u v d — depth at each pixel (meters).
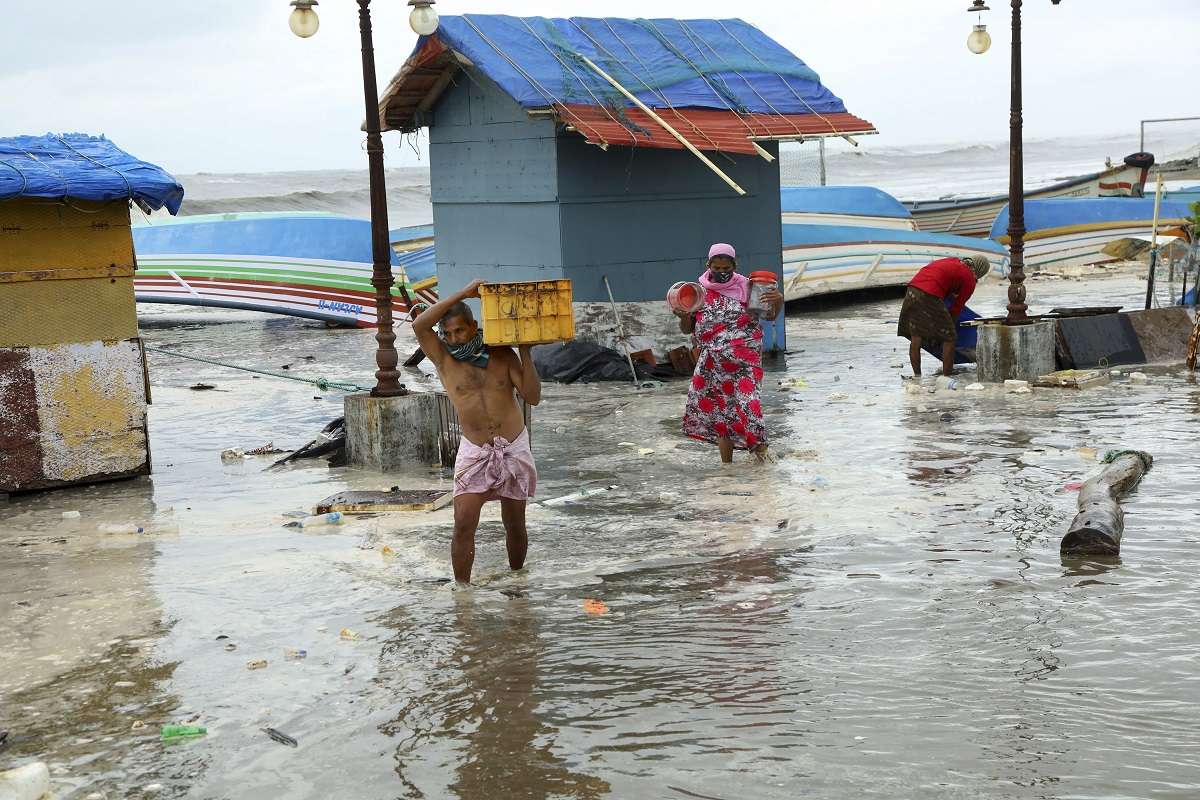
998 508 8.45
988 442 10.70
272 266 23.91
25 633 6.54
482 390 7.14
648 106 15.91
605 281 16.14
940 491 8.99
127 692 5.69
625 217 16.23
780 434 11.55
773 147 17.22
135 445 10.70
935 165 160.88
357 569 7.57
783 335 17.83
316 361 18.88
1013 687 5.41
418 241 24.50
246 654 6.15
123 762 4.95
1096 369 14.40
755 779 4.65
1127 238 18.77
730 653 5.97
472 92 16.86
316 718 5.35
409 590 7.12
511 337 7.04
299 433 12.76
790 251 24.31
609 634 6.30
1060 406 12.37
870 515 8.42
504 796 4.61
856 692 5.43
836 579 7.07
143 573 7.64
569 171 15.79
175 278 24.25
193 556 8.02
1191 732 4.91
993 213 33.53
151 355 19.97
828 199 27.44
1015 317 14.18
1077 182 33.88
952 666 5.69
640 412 13.22
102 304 10.48
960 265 14.54
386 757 4.96
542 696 5.53
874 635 6.14
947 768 4.68
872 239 25.81
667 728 5.14
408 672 5.86
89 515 9.41
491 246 17.03
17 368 10.16
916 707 5.24
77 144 10.84
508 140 16.38
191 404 14.82
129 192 10.24
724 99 16.66
